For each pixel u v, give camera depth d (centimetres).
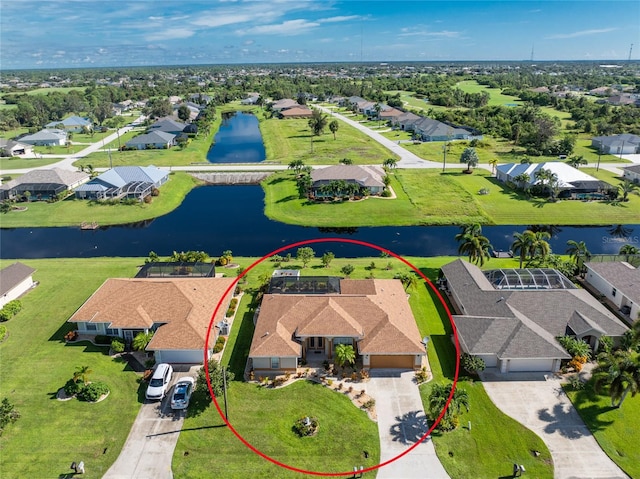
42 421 4144
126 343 5272
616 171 12550
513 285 5953
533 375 4709
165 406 4325
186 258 7269
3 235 9019
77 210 10056
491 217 9562
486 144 15538
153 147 16012
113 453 3812
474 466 3688
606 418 4153
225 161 14550
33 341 5316
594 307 5328
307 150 15438
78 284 6681
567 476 3591
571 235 8950
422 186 11269
